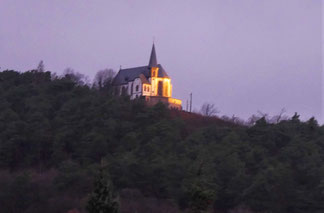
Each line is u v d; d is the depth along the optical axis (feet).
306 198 220.64
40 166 281.95
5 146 280.51
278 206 220.43
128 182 241.35
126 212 211.00
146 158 262.67
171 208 219.41
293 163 257.75
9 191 230.27
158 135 297.74
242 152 275.80
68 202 222.07
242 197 225.97
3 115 313.32
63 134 296.10
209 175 221.87
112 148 287.69
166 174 241.76
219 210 228.63
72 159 282.56
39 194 229.86
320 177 232.12
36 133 296.92
